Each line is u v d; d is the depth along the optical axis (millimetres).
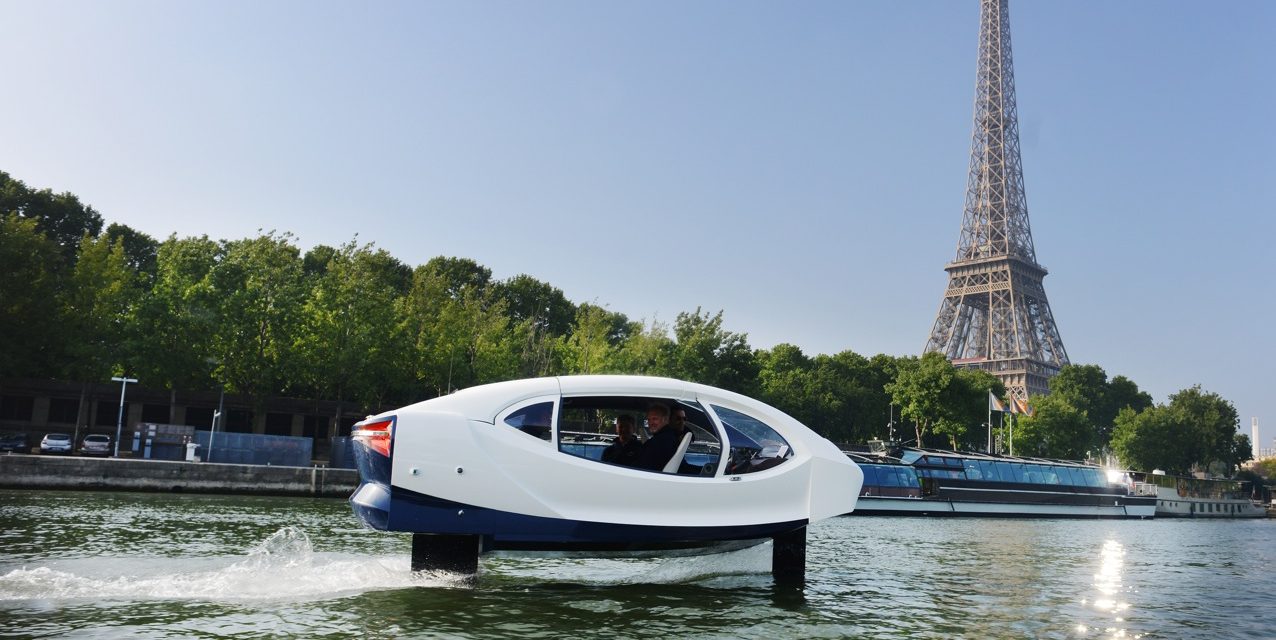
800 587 9898
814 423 89750
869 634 7457
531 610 7648
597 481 8812
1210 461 125750
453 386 60344
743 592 9305
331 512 23844
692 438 9859
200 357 53000
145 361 52000
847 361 105000
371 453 8523
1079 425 108188
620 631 7023
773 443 9898
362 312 55656
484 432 8633
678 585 9523
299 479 34281
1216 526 53719
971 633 7781
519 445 8680
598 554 9000
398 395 68188
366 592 8086
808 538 20359
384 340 56750
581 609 7820
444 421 8562
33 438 59156
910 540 21906
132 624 6512
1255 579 15078
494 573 9742
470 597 8078
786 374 94562
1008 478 52375
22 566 9078
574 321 97188
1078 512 53875
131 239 79312
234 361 53688
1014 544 22547
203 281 53281
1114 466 128500
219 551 11453
